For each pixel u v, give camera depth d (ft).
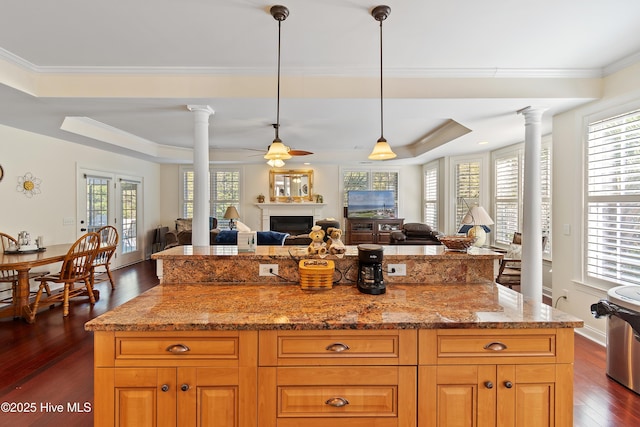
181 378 4.37
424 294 5.71
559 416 4.43
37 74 9.27
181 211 25.67
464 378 4.43
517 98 9.61
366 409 4.44
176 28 7.33
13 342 9.66
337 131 17.63
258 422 4.41
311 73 9.51
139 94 9.41
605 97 9.45
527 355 4.42
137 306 5.00
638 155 8.70
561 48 8.25
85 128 15.02
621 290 7.83
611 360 7.90
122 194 20.66
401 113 11.16
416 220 26.89
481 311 4.80
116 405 4.36
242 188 26.43
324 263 6.07
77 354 8.94
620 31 7.42
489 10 6.64
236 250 7.14
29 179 14.23
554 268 11.46
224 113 11.17
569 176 10.79
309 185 26.68
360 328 4.35
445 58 8.85
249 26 7.27
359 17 6.91
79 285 16.19
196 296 5.57
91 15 6.77
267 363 4.40
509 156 17.20
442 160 22.56
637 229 8.73
